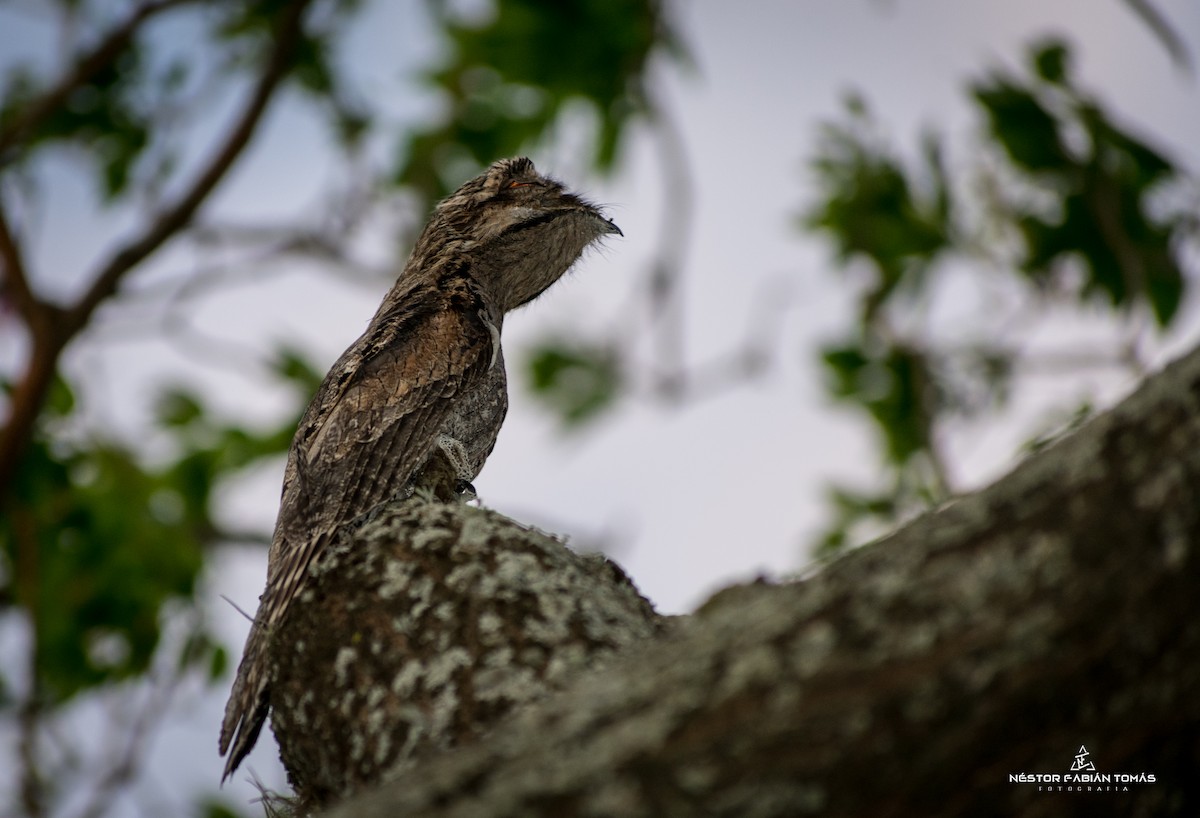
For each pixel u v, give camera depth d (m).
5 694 15.20
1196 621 4.40
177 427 16.05
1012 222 13.95
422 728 5.89
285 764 6.75
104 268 14.47
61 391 15.88
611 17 14.75
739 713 4.41
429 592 6.38
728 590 6.29
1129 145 13.62
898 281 14.84
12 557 16.14
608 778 4.38
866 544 6.05
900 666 4.39
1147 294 13.68
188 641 15.85
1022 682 4.36
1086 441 4.59
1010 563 4.43
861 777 4.34
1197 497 4.39
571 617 6.23
